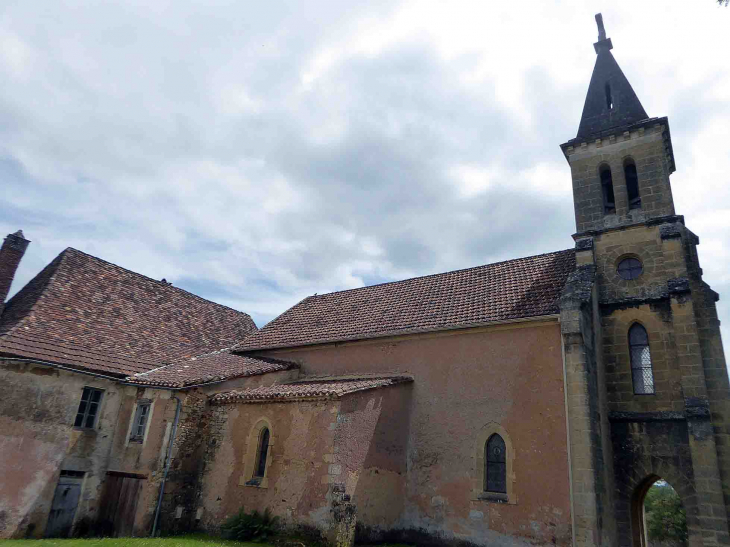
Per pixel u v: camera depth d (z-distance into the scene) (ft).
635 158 58.34
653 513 100.83
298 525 45.37
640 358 50.85
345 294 82.79
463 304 61.21
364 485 48.03
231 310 88.69
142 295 73.56
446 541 49.14
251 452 51.78
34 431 48.60
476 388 52.95
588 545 40.29
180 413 53.52
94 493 51.90
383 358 61.00
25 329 52.34
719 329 47.70
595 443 43.91
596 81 67.46
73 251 69.21
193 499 53.16
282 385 60.75
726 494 42.55
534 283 59.06
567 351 46.62
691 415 44.70
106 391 55.06
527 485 46.42
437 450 53.01
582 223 59.36
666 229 52.44
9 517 45.68
